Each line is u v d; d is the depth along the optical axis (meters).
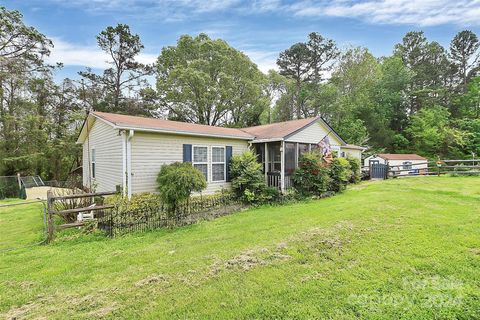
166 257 4.62
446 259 3.83
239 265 4.01
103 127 10.16
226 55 24.70
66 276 4.00
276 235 5.40
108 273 4.05
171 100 24.70
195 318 2.77
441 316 2.62
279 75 31.92
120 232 6.41
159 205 7.44
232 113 27.00
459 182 12.86
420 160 25.28
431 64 35.12
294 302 2.96
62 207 7.89
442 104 32.69
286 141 11.66
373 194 10.23
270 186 11.20
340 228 5.48
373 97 31.05
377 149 28.27
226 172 10.80
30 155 18.31
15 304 3.26
